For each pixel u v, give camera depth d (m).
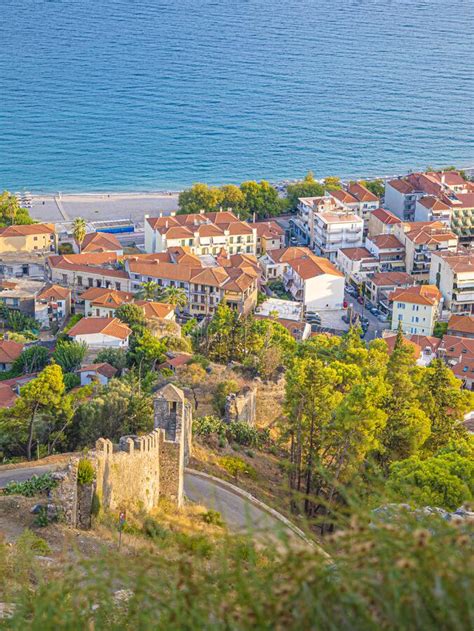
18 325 187.75
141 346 142.50
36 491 60.00
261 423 107.62
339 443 83.38
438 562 16.52
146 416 89.81
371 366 102.50
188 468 80.06
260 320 159.88
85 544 54.00
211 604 18.33
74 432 89.62
